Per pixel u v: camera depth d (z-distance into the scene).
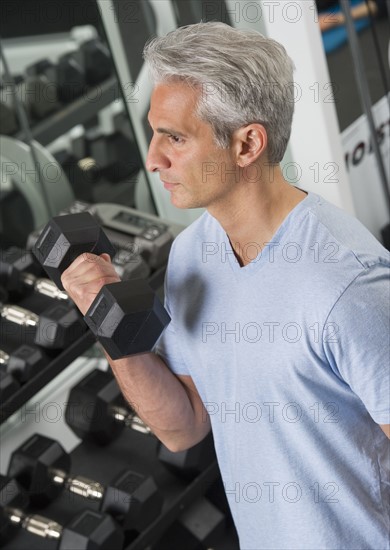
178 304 1.63
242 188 1.46
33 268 2.37
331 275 1.42
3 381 2.03
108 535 2.02
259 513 1.65
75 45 2.74
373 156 3.11
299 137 2.57
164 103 1.40
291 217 1.47
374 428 1.54
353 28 2.74
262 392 1.54
